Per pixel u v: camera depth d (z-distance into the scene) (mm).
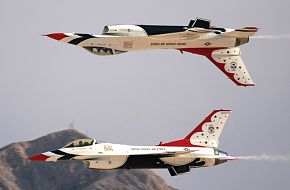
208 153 172625
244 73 180250
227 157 174375
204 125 174125
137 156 168125
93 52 170625
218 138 174375
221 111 174875
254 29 177000
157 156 169375
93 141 167250
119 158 167000
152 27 172000
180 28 173000
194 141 173375
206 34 176750
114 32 170125
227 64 179750
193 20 174750
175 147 171625
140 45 171625
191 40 175375
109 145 167500
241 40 179125
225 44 178375
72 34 168750
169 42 173625
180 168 171875
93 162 166125
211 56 179125
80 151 165500
